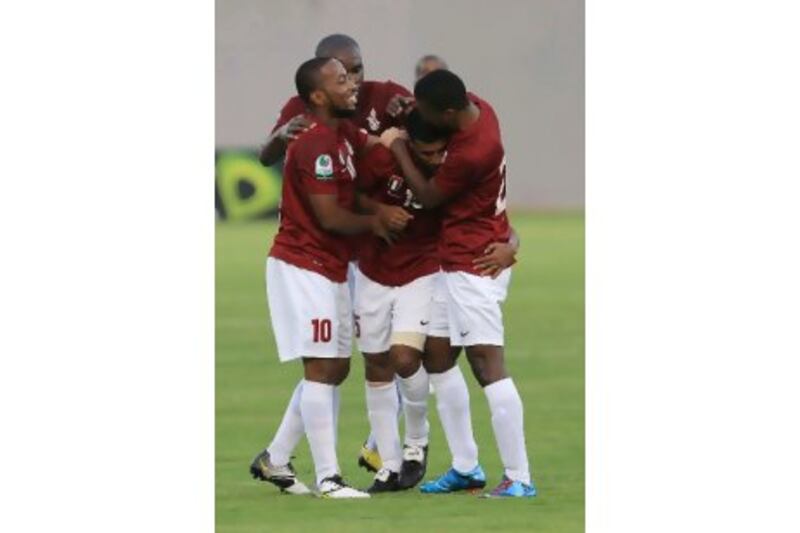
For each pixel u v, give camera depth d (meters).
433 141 26.67
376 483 27.88
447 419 27.69
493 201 26.78
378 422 28.00
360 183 27.72
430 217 27.64
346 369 27.61
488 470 30.33
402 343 27.48
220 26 88.88
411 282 27.62
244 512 25.86
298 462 31.42
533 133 99.81
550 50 98.62
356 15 86.88
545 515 25.41
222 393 40.31
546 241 79.62
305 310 26.66
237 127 90.81
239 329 51.31
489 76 98.69
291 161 26.81
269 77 89.94
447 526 24.53
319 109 27.19
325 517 25.33
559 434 34.31
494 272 26.78
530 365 44.69
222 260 70.19
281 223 27.36
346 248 27.19
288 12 88.06
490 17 97.44
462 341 26.81
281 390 40.72
